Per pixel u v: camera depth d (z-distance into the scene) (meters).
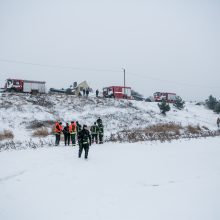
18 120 29.70
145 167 11.22
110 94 51.22
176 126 30.83
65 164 11.62
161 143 18.92
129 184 8.87
